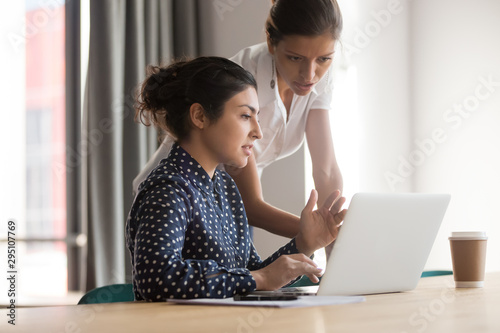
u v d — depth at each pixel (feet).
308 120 6.82
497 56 10.71
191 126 4.13
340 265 3.47
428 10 11.51
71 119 10.72
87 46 10.66
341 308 2.84
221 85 4.06
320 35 5.36
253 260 4.68
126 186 10.39
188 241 3.90
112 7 10.15
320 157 6.77
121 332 2.18
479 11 10.92
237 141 4.10
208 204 4.09
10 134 11.06
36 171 10.98
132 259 3.89
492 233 10.65
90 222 9.95
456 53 11.18
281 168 10.84
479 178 10.84
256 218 5.85
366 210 3.49
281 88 6.43
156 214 3.57
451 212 11.16
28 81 11.03
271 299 3.10
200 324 2.34
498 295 3.48
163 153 6.07
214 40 11.66
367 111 11.57
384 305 2.97
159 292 3.30
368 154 11.50
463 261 4.04
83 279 10.32
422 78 11.57
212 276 3.37
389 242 3.67
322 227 4.37
